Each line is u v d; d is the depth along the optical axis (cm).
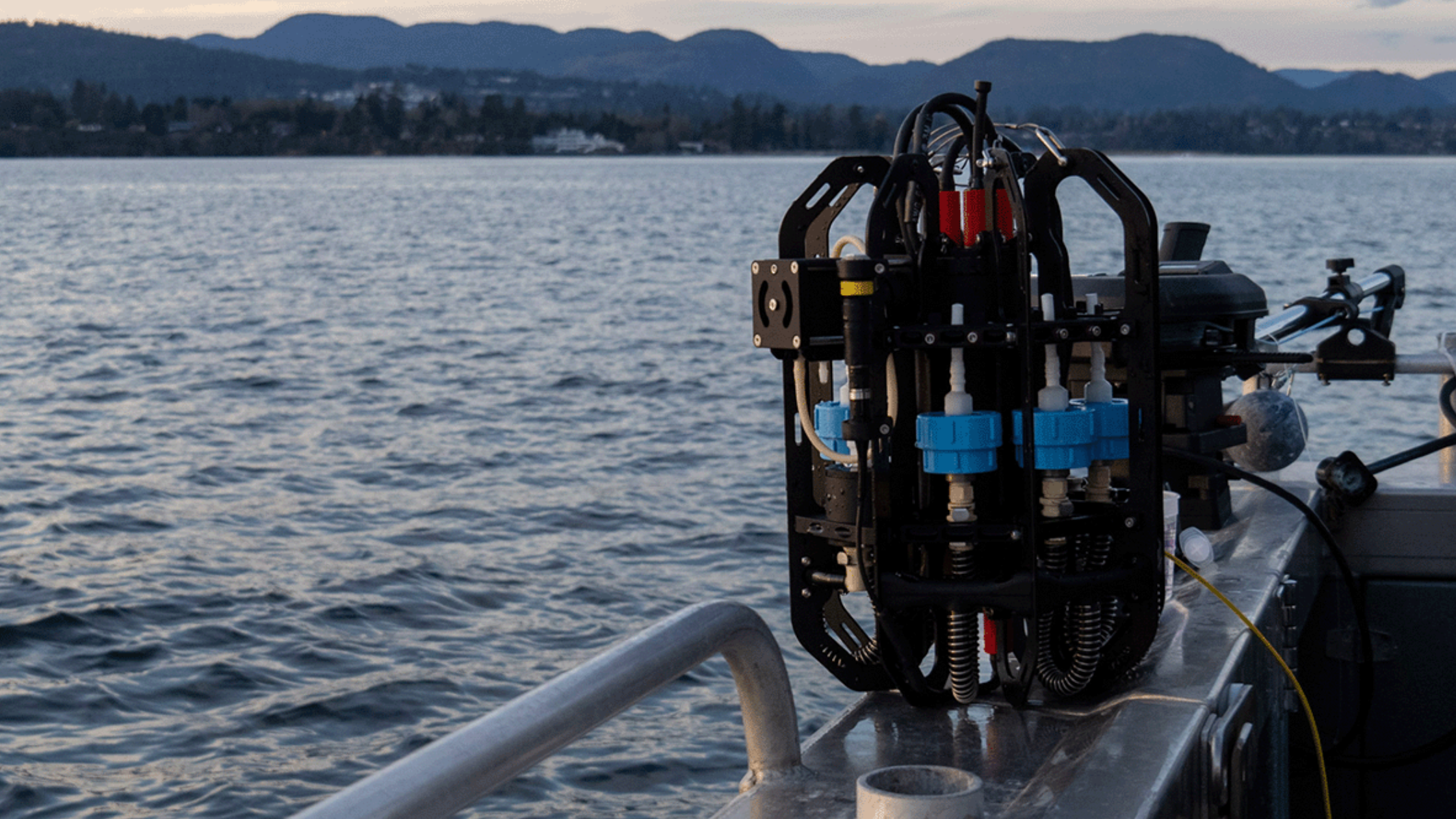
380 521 1230
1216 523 322
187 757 693
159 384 2191
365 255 5625
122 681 799
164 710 755
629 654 146
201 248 6097
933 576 228
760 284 223
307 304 3616
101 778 667
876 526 219
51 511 1267
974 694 225
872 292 206
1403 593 348
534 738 125
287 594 980
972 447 214
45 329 3019
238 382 2202
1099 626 222
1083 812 170
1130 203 217
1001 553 226
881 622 225
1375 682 351
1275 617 269
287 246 6222
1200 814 203
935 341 213
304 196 13400
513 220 8638
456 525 1208
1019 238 212
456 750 116
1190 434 323
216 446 1633
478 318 3250
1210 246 5250
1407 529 347
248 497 1337
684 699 752
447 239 6744
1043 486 221
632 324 3098
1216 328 320
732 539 1145
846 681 243
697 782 651
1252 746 228
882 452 220
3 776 665
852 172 240
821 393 246
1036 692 236
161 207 10781
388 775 109
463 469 1473
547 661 841
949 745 214
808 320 218
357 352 2603
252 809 635
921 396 226
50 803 639
